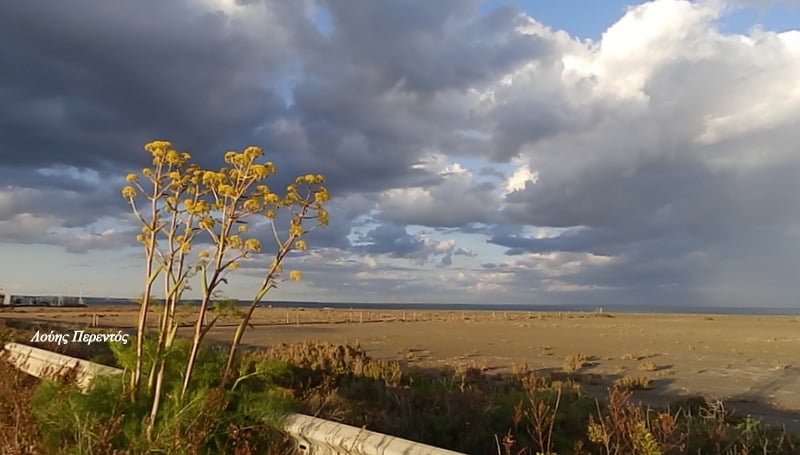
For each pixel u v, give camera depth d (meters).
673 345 33.28
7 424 4.90
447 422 6.73
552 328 51.31
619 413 5.87
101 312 61.66
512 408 7.24
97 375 5.37
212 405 4.43
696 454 6.25
